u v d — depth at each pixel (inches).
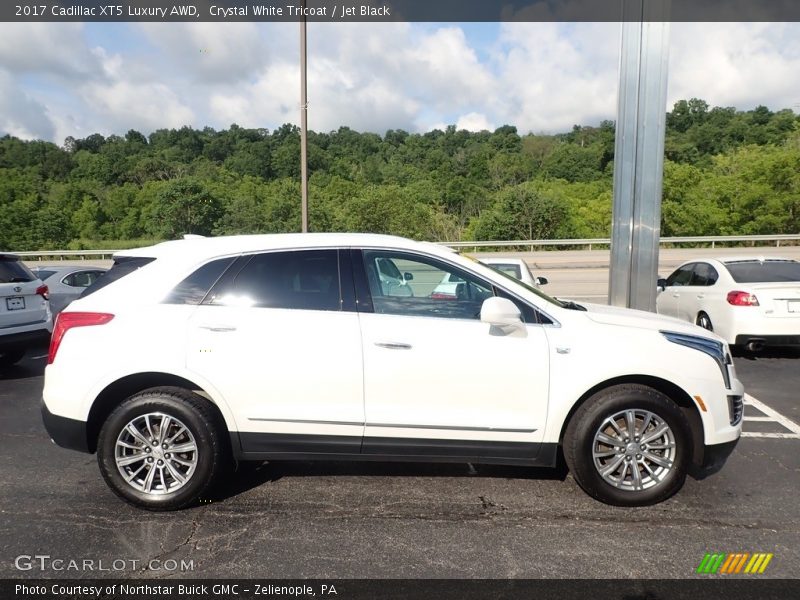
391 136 4864.7
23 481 164.1
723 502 147.9
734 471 168.1
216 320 143.7
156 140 4584.2
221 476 146.6
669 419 141.1
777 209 1930.4
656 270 305.7
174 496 142.8
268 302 146.4
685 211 1978.3
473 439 143.3
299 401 142.8
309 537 131.5
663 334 146.0
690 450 142.6
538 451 143.9
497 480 162.4
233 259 149.9
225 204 2126.0
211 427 143.3
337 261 149.7
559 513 142.3
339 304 146.1
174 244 158.9
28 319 290.7
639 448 142.6
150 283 149.1
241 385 142.3
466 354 141.2
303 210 689.6
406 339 141.6
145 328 143.4
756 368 305.4
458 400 142.0
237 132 4608.8
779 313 303.7
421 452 144.7
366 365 141.4
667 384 145.3
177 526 137.0
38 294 297.4
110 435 142.2
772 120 3307.1
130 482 143.8
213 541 130.0
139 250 161.6
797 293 303.4
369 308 145.8
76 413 142.7
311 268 149.2
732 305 312.3
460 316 146.0
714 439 143.0
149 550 126.2
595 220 2052.2
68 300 489.7
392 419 142.0
